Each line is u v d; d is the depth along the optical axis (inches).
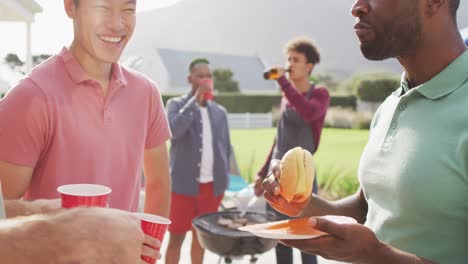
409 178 47.0
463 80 46.2
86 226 26.2
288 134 138.2
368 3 49.3
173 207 147.0
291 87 135.3
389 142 51.1
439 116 46.4
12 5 286.2
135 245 27.5
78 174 57.9
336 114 487.5
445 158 44.9
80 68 58.6
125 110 62.8
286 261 141.5
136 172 64.9
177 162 146.8
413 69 51.1
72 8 58.7
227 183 154.3
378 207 52.3
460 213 44.7
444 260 45.8
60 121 56.0
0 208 32.9
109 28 56.9
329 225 39.9
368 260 41.1
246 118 552.1
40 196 57.7
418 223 47.0
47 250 24.5
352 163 324.2
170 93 647.8
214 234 107.2
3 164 53.7
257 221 125.3
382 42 49.3
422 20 47.4
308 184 49.5
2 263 23.9
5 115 53.6
